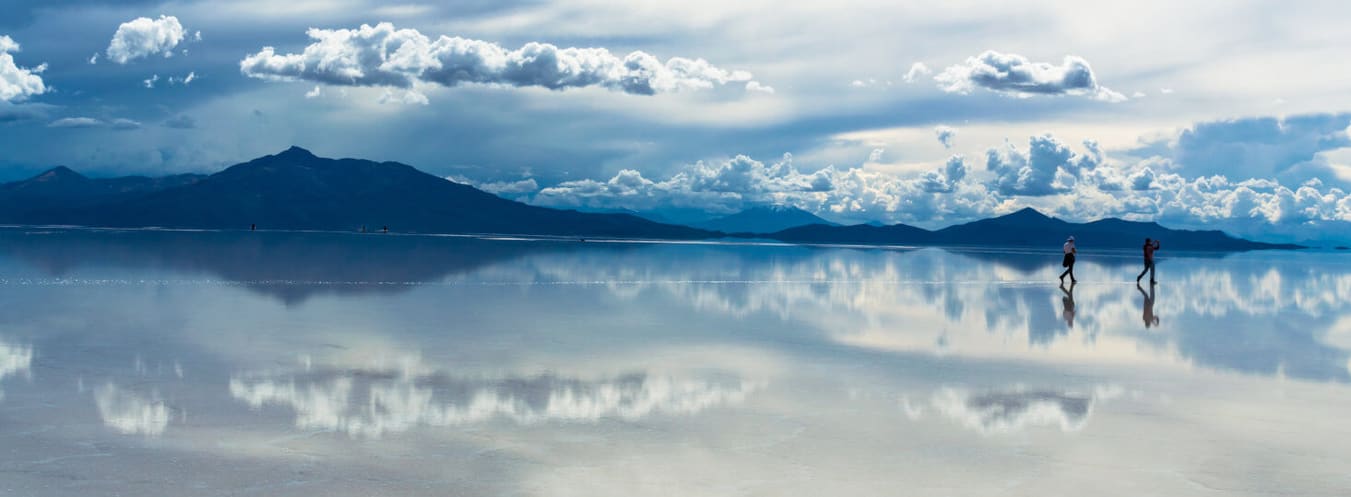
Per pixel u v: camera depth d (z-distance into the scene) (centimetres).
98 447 909
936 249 12912
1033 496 812
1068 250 3753
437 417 1068
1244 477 877
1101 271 5569
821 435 1014
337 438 965
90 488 785
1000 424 1080
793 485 835
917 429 1048
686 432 1020
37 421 1005
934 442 991
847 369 1454
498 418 1069
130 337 1648
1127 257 10288
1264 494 825
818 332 1948
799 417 1100
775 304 2631
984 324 2180
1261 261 9512
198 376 1280
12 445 911
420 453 916
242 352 1499
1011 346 1778
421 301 2470
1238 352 1748
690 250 8962
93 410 1063
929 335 1936
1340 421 1124
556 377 1328
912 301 2836
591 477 849
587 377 1334
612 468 879
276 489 794
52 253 4650
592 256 6269
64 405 1084
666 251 8312
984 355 1642
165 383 1226
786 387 1289
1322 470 902
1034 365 1532
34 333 1677
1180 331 2106
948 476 869
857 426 1058
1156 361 1605
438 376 1317
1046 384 1348
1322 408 1203
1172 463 922
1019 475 874
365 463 877
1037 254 10912
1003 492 823
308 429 999
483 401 1159
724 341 1767
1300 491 835
